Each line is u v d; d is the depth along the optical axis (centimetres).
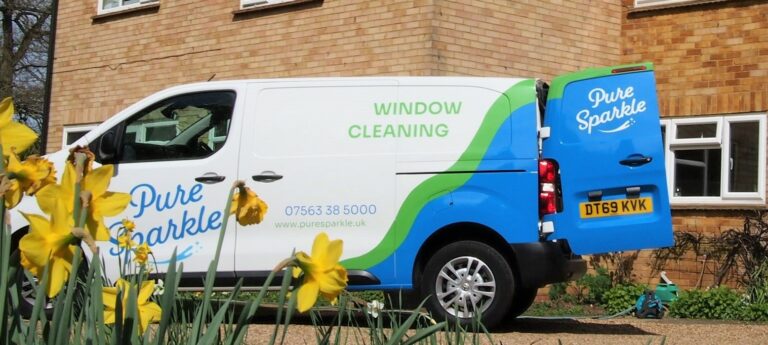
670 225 736
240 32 1379
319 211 770
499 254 739
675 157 1291
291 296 202
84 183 193
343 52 1251
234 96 802
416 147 762
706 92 1274
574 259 770
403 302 816
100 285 205
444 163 754
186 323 331
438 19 1160
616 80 755
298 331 711
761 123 1220
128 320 200
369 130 773
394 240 756
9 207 214
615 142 748
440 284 748
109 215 194
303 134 783
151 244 793
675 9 1301
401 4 1188
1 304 204
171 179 797
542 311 1100
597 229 740
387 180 762
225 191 784
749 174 1230
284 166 779
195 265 780
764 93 1222
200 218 786
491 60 1199
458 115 760
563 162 749
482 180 746
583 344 689
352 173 768
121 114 817
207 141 802
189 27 1448
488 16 1200
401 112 769
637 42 1327
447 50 1165
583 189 746
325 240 204
